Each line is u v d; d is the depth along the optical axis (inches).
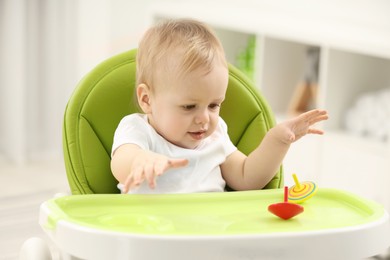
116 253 33.0
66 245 34.5
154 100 45.0
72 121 49.1
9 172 122.0
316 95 107.2
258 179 47.5
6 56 125.7
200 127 43.8
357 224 35.9
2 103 129.0
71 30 131.1
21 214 96.4
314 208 42.4
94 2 131.0
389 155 85.0
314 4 110.1
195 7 117.9
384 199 85.7
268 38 108.7
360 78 101.0
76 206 41.0
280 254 33.6
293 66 113.0
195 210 41.4
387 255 82.7
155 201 42.1
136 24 139.9
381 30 98.7
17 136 126.5
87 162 48.4
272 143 46.0
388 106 93.5
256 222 39.0
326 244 34.3
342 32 99.0
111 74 50.8
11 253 80.4
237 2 123.1
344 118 101.4
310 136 98.7
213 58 42.9
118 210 40.9
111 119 50.1
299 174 100.7
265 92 110.9
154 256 32.5
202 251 32.6
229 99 52.7
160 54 43.7
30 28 127.3
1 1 123.9
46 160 132.1
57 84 131.8
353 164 91.4
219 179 48.1
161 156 40.3
